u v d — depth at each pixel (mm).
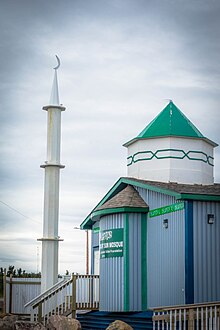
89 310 28000
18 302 31953
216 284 22578
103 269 26562
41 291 31422
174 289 23172
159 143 30484
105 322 25234
